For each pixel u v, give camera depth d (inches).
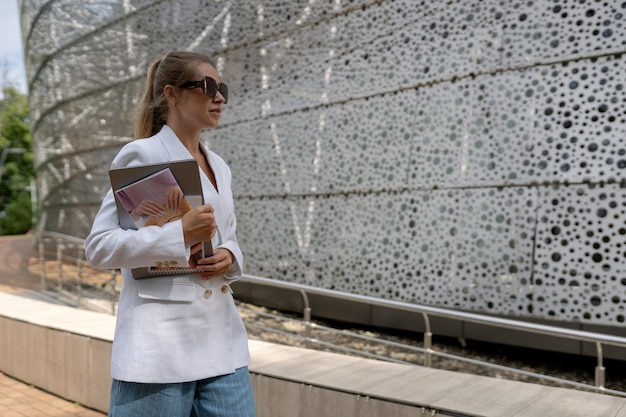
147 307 71.3
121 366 70.4
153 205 70.4
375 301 193.8
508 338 240.1
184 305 71.8
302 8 308.0
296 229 303.7
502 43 244.8
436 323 258.2
